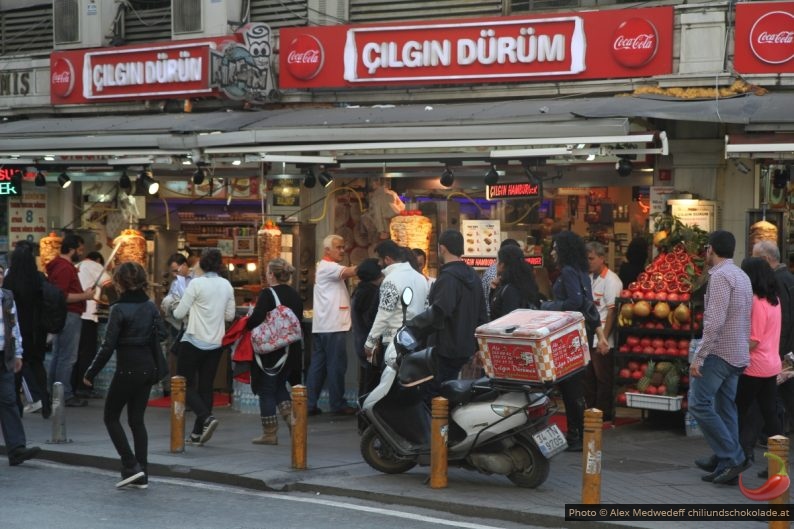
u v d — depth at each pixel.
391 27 13.80
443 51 13.53
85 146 13.95
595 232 13.41
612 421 11.90
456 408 8.96
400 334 8.98
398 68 13.79
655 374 11.35
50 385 13.96
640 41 12.49
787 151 10.23
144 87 15.27
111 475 9.85
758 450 10.43
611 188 13.28
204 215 15.89
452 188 13.98
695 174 12.49
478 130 11.46
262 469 9.66
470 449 8.80
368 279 11.96
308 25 14.91
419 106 13.46
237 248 15.54
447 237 9.48
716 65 12.24
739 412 9.25
